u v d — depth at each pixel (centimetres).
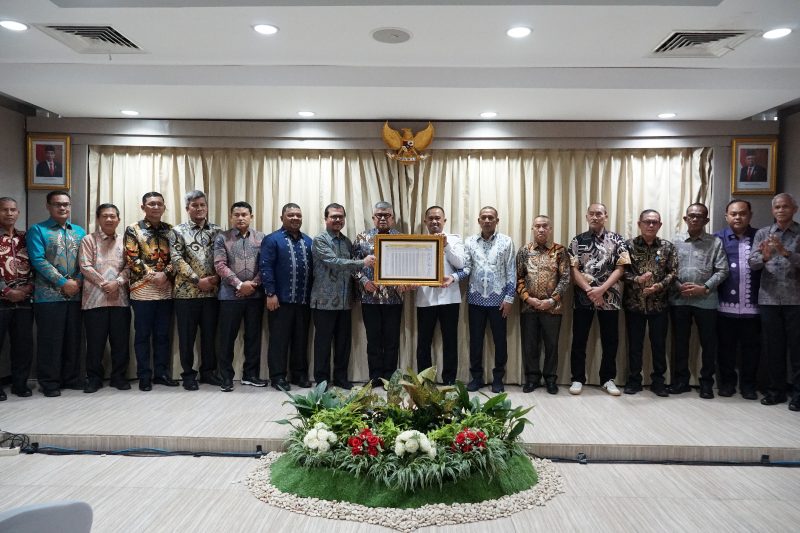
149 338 482
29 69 409
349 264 455
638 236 482
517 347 516
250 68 410
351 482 289
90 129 510
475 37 347
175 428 376
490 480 293
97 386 477
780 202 445
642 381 511
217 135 512
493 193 520
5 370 502
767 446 353
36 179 509
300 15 315
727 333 477
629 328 483
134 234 475
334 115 495
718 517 280
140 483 314
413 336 515
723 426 391
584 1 299
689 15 312
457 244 482
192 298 482
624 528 268
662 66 405
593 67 408
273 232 502
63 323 466
